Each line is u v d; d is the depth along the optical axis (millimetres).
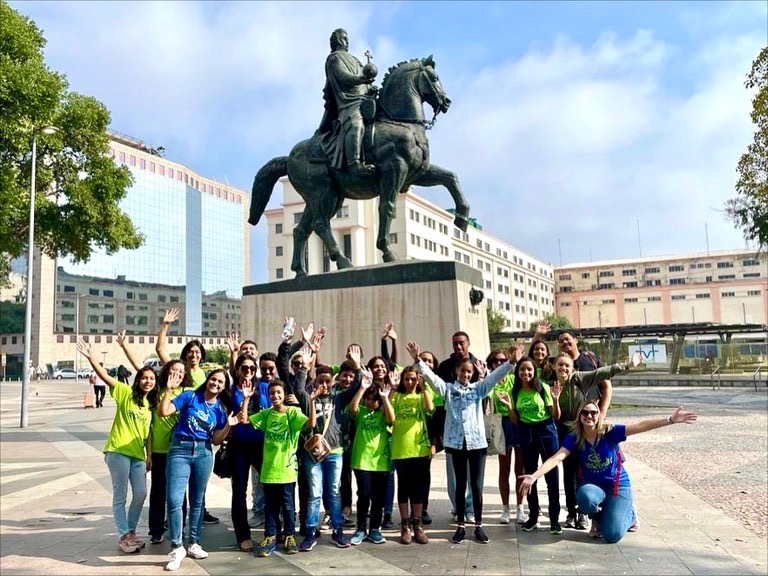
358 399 5176
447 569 4477
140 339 77750
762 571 4336
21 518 6223
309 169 10109
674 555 4730
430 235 60969
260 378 5773
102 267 74062
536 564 4555
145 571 4578
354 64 9859
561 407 5605
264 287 10445
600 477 5160
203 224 89438
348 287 9727
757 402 19531
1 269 27078
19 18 15117
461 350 5902
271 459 4977
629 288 93625
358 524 5234
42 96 14703
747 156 17031
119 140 78500
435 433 5664
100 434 13383
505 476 5809
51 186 17500
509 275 80938
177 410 4988
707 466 8719
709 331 32500
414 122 9516
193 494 4941
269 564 4688
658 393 24734
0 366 57688
